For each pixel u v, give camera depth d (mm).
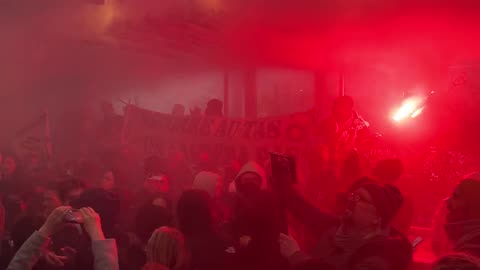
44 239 3367
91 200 4168
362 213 3500
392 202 3527
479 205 3521
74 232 4254
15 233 4254
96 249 3391
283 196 3967
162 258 3438
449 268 2096
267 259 3725
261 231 3746
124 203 6332
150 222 4301
